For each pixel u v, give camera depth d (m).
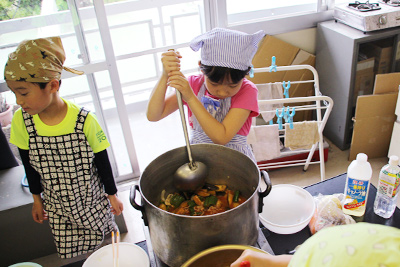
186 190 1.07
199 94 1.25
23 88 1.00
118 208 1.36
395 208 1.08
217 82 1.04
